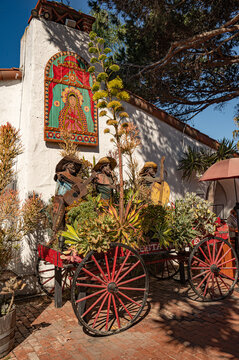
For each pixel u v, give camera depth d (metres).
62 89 6.30
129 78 9.39
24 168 5.83
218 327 3.88
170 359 3.10
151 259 6.24
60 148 6.19
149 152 8.02
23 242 5.39
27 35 6.52
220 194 9.34
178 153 8.83
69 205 4.52
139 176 6.04
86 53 6.87
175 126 8.80
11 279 3.42
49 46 6.28
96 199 4.35
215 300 4.96
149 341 3.53
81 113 6.53
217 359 3.07
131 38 10.53
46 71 6.13
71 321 4.16
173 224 4.79
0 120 6.24
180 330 3.82
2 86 6.36
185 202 5.05
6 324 3.24
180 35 9.30
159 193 5.48
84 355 3.21
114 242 3.90
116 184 5.30
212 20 8.78
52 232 4.98
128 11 8.43
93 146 6.75
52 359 3.12
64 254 3.89
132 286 5.95
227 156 8.71
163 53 10.23
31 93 5.91
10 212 4.32
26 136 5.92
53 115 6.09
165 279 6.54
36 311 4.59
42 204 5.24
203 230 5.17
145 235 4.66
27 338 3.64
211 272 5.01
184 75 10.99
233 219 7.06
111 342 3.53
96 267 4.04
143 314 4.41
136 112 7.94
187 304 4.83
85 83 6.70
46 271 5.52
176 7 8.47
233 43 10.30
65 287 5.70
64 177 4.86
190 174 8.55
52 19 6.77
